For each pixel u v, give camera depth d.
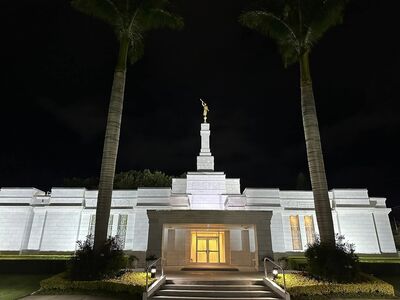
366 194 35.31
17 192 35.78
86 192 35.91
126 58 19.69
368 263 18.98
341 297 13.98
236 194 36.47
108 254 16.05
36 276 18.09
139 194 35.19
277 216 33.84
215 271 20.88
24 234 33.75
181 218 22.58
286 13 19.69
